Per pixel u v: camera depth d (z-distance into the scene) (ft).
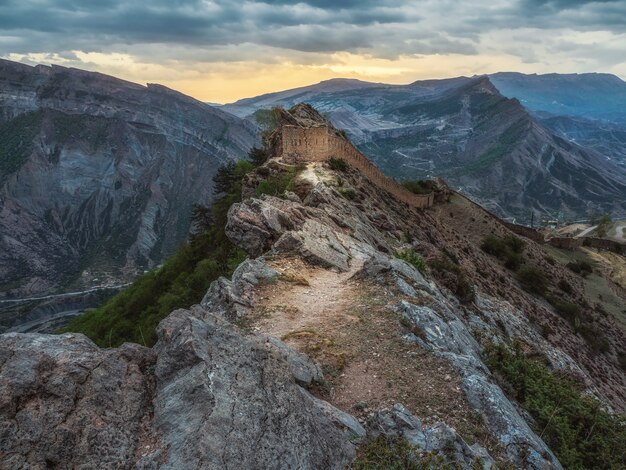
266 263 83.61
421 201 285.84
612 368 180.14
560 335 174.70
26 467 24.98
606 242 435.94
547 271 286.25
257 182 171.73
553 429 49.93
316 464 31.50
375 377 48.55
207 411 29.14
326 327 60.03
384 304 66.74
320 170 172.65
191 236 245.04
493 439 41.06
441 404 44.37
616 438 52.08
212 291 69.72
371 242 123.44
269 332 58.75
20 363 29.73
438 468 34.65
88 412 28.91
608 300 298.56
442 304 72.18
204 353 33.96
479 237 295.89
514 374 58.39
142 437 29.27
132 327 178.40
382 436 37.78
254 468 27.50
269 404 32.42
